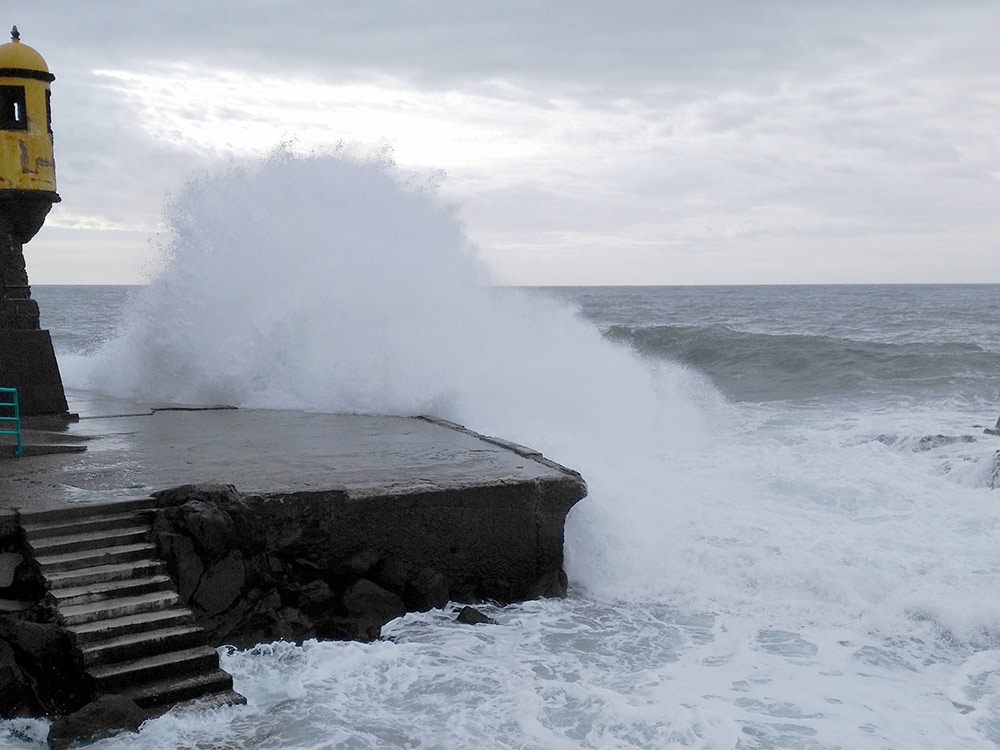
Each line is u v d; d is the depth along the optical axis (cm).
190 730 512
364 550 673
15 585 571
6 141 897
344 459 786
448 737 510
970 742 520
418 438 898
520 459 800
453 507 696
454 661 608
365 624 646
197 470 727
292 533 651
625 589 755
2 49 889
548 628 671
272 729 517
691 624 688
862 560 791
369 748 498
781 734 523
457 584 705
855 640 666
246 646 613
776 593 743
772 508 948
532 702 548
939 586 738
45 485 668
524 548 723
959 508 938
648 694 569
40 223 946
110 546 597
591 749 499
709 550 803
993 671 616
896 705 564
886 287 18988
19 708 523
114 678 522
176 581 597
